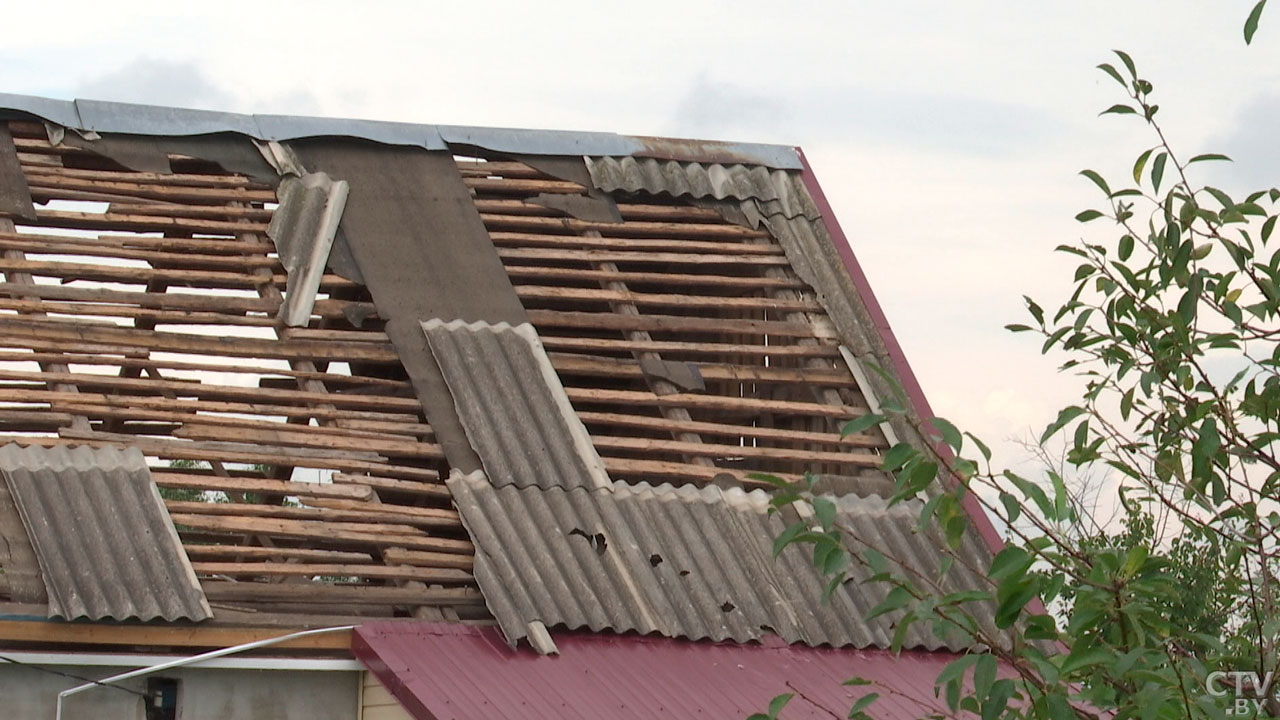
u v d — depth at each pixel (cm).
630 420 5028
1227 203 2223
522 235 5412
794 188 5981
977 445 1992
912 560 4919
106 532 4003
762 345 5619
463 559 4366
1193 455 2211
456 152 5600
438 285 5091
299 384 4722
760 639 4503
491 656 4081
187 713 3919
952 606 2069
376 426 4638
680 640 4406
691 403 5153
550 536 4500
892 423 5309
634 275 5453
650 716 3969
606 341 5228
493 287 5178
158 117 5159
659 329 5338
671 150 5900
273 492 4328
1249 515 2208
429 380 4803
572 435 4866
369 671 4047
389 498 4712
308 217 5066
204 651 3928
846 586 4756
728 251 5703
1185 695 1900
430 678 3869
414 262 5119
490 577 4269
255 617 3991
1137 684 2045
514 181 5619
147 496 4153
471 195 5444
